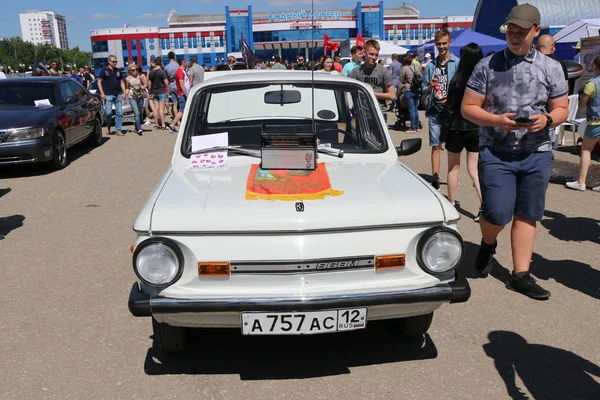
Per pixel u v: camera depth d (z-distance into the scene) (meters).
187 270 2.73
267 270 2.72
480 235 5.53
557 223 5.88
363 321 2.79
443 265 2.82
